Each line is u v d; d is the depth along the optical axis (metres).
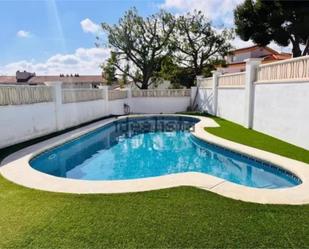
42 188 5.26
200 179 5.62
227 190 5.00
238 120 13.95
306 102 8.02
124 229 3.58
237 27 21.14
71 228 3.62
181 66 27.36
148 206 4.29
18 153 8.27
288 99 9.03
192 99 23.59
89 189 5.14
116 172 8.38
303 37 18.77
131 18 24.73
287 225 3.66
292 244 3.21
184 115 19.25
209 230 3.53
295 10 17.53
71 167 8.95
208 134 11.05
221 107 17.12
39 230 3.59
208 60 26.94
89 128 13.45
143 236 3.40
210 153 9.98
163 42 25.48
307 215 3.96
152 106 23.72
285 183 6.64
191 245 3.20
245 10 19.88
